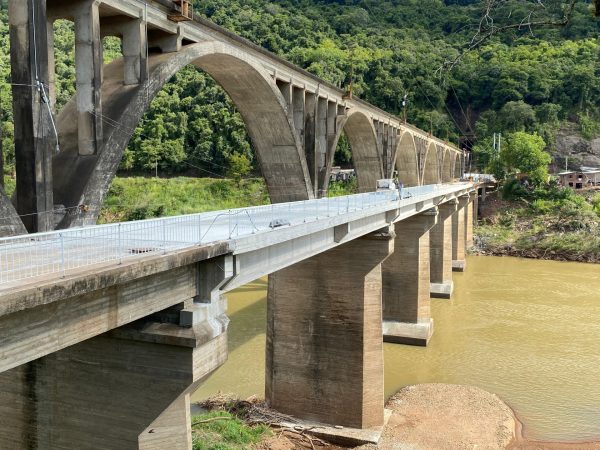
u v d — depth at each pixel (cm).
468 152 13362
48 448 1550
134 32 1694
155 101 10650
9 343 956
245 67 2352
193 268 1434
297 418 2959
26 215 1355
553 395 3347
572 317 4972
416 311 4347
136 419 1437
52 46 1512
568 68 14125
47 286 905
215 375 3478
